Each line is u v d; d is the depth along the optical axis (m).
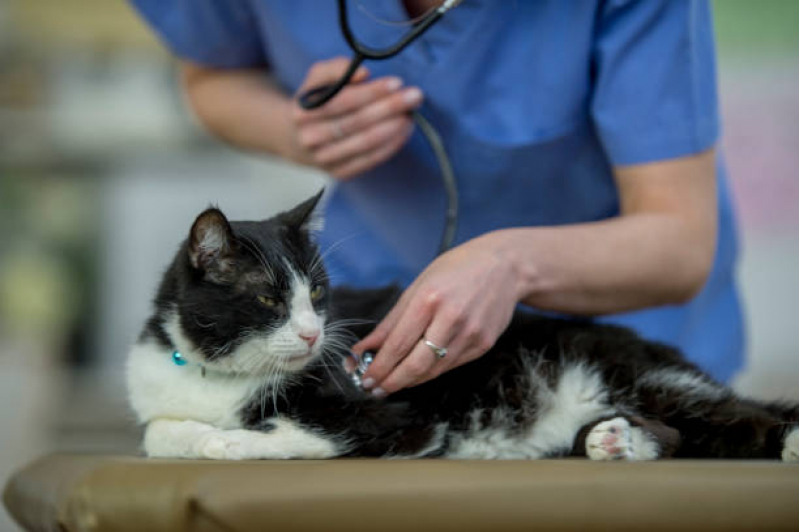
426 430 1.81
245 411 1.80
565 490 1.18
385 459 1.56
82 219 6.66
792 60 5.53
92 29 6.40
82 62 6.50
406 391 1.93
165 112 6.48
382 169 2.34
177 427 1.70
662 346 2.12
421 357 1.64
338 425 1.74
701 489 1.20
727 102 5.62
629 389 1.97
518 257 1.79
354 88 2.09
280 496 1.14
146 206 6.67
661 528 1.18
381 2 2.13
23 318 6.29
